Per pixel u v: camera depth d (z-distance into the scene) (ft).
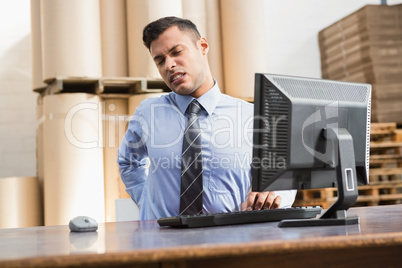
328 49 16.57
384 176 13.84
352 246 3.62
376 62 14.28
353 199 4.88
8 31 15.57
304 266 3.78
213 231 4.50
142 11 12.14
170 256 3.28
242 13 13.16
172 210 6.63
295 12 17.29
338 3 17.58
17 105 15.48
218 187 6.62
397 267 4.04
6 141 15.33
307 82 5.09
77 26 11.92
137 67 12.17
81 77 11.80
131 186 7.42
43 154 12.53
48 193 11.77
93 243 3.99
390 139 13.99
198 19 13.12
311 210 5.55
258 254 3.68
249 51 13.10
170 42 6.53
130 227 5.48
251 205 6.07
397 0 17.89
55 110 11.77
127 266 3.44
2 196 12.15
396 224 4.54
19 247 3.91
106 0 12.65
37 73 13.60
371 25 14.42
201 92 6.91
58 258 3.15
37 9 13.67
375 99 14.14
